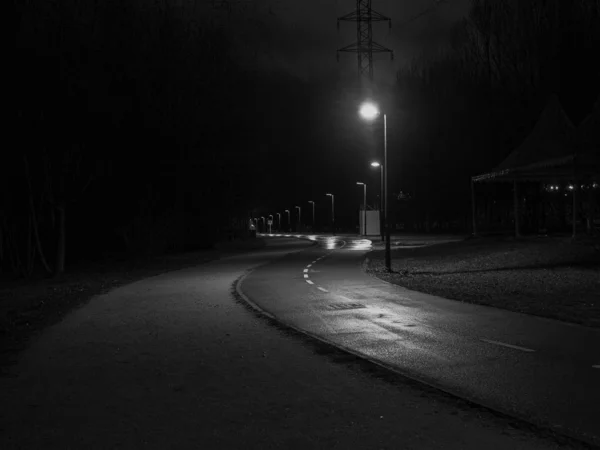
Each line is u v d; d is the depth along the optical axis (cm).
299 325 1098
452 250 3191
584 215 3531
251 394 638
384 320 1128
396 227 10888
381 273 2200
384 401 600
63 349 926
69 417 570
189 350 894
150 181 3881
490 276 1892
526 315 1142
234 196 5422
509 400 592
